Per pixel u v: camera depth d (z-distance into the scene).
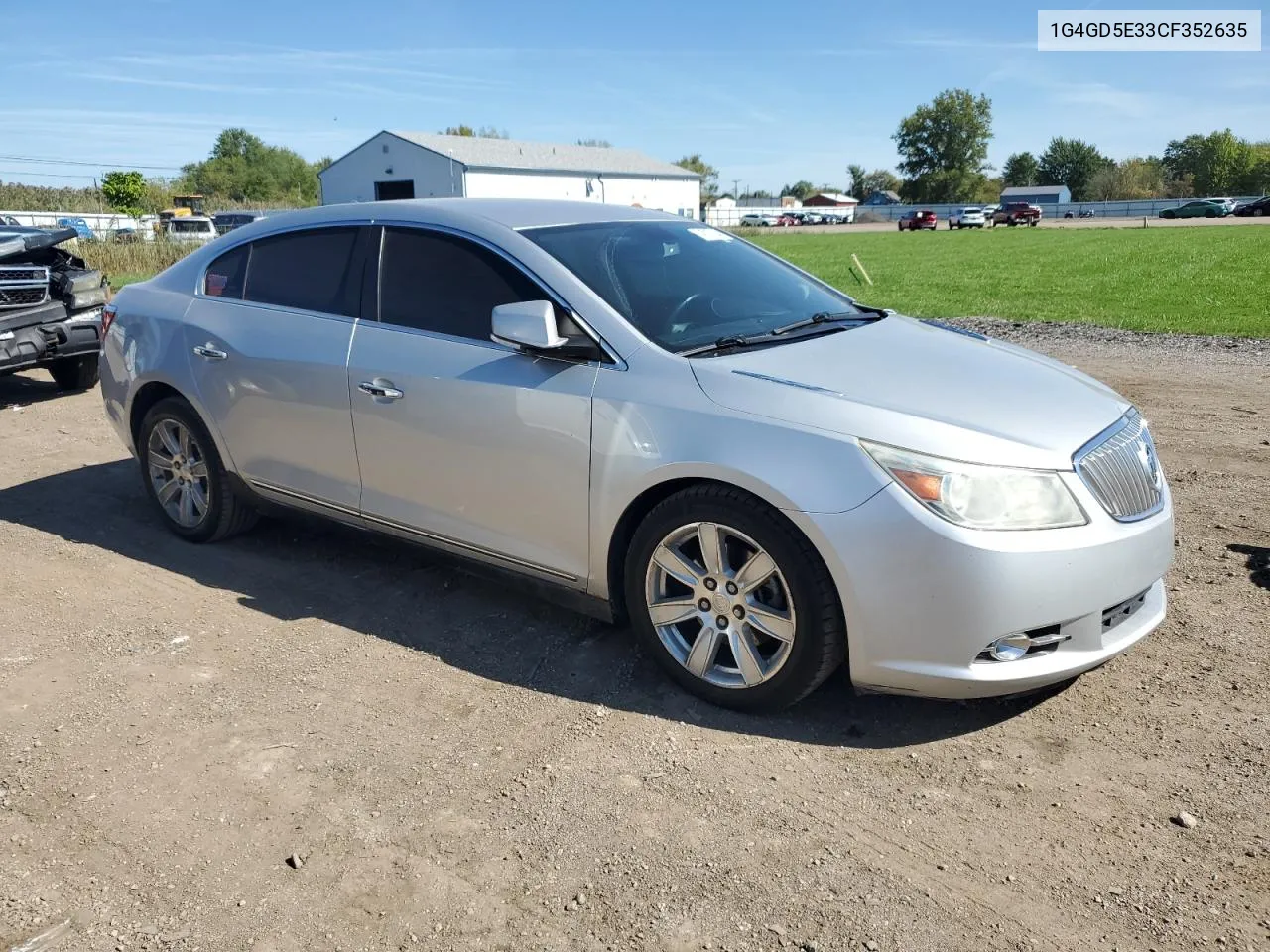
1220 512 5.17
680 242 4.34
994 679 2.98
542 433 3.60
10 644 4.04
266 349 4.49
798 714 3.40
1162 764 3.04
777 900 2.52
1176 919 2.42
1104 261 26.94
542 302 3.50
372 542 4.46
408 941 2.41
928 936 2.39
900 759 3.12
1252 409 7.41
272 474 4.62
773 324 3.89
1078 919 2.43
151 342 5.04
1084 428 3.22
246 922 2.48
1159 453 6.30
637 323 3.61
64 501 5.94
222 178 119.75
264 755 3.20
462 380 3.81
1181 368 9.25
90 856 2.74
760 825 2.81
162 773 3.12
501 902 2.53
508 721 3.38
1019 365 3.70
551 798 2.95
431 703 3.51
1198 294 16.48
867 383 3.30
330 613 4.28
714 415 3.24
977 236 51.81
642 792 2.97
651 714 3.41
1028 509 2.96
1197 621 3.95
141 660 3.87
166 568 4.84
